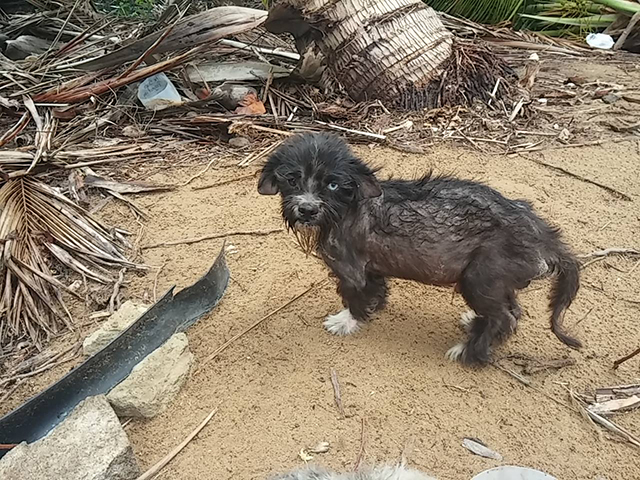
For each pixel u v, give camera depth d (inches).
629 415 25.2
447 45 50.0
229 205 38.3
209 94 49.3
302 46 50.3
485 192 26.7
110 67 49.0
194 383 26.6
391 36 48.6
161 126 46.1
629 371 27.1
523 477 21.7
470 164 42.6
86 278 32.3
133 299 31.2
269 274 32.9
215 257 34.0
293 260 33.8
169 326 28.1
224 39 55.6
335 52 49.3
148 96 47.6
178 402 25.8
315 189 25.8
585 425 24.8
